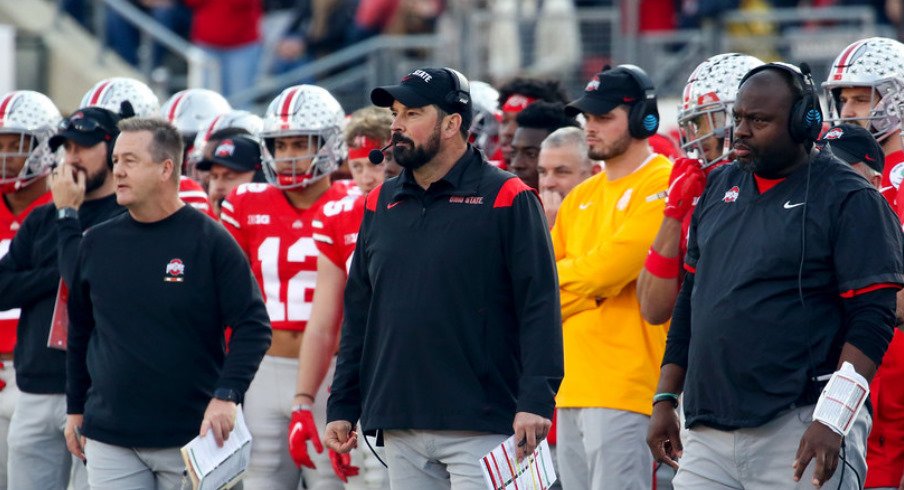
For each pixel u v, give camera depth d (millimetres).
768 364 16438
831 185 16516
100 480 20578
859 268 16156
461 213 17906
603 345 21922
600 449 21719
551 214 24062
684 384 17578
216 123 28641
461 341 17797
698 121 20484
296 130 23828
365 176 24578
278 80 47938
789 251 16438
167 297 20344
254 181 28047
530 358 17578
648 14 45156
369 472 23094
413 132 18016
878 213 16328
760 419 16469
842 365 15969
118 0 48750
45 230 23031
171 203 20609
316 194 24297
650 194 22047
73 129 22781
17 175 24781
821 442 15703
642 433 21750
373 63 46969
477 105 29531
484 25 46500
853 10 43625
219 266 20516
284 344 23812
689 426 17266
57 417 23250
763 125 16547
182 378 20391
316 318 22734
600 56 46125
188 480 19938
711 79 20266
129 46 52344
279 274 23938
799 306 16453
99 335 20672
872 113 20250
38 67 50750
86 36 53375
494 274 17891
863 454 16797
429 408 17859
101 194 23281
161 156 20375
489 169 18250
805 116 16469
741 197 17141
